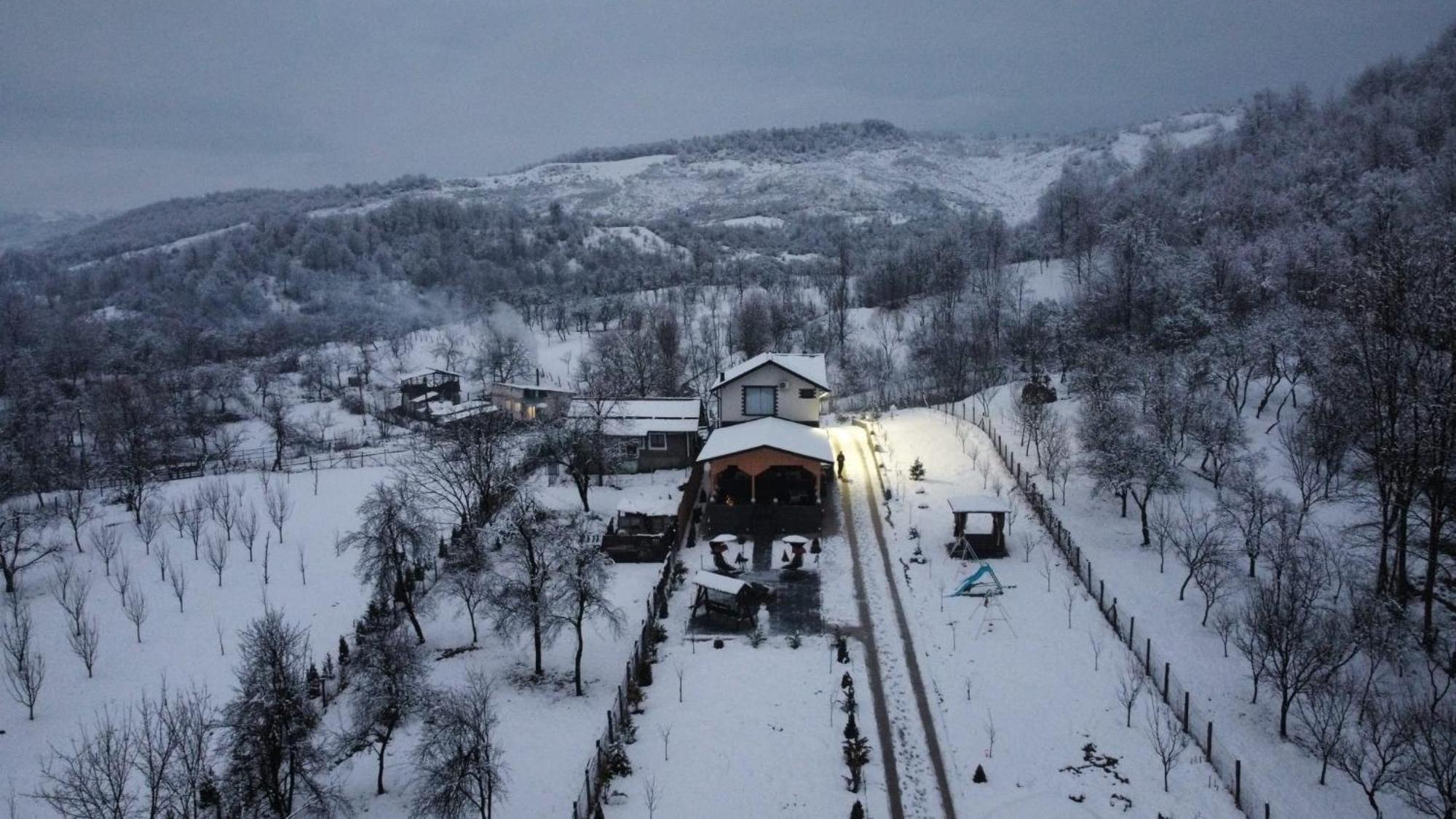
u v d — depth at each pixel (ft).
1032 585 144.66
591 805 94.32
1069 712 110.01
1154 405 184.03
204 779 90.33
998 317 327.67
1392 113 375.25
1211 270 276.82
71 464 243.81
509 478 177.58
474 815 90.94
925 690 116.16
